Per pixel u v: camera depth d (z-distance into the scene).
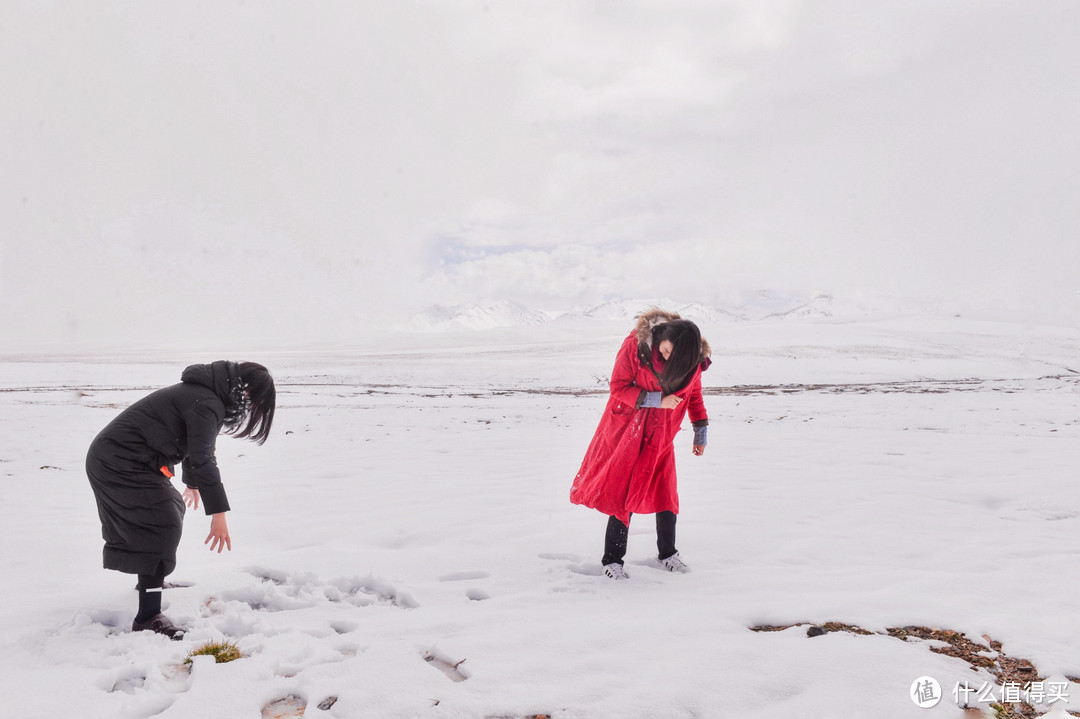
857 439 10.06
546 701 2.20
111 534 2.96
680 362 3.38
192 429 2.93
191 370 3.13
